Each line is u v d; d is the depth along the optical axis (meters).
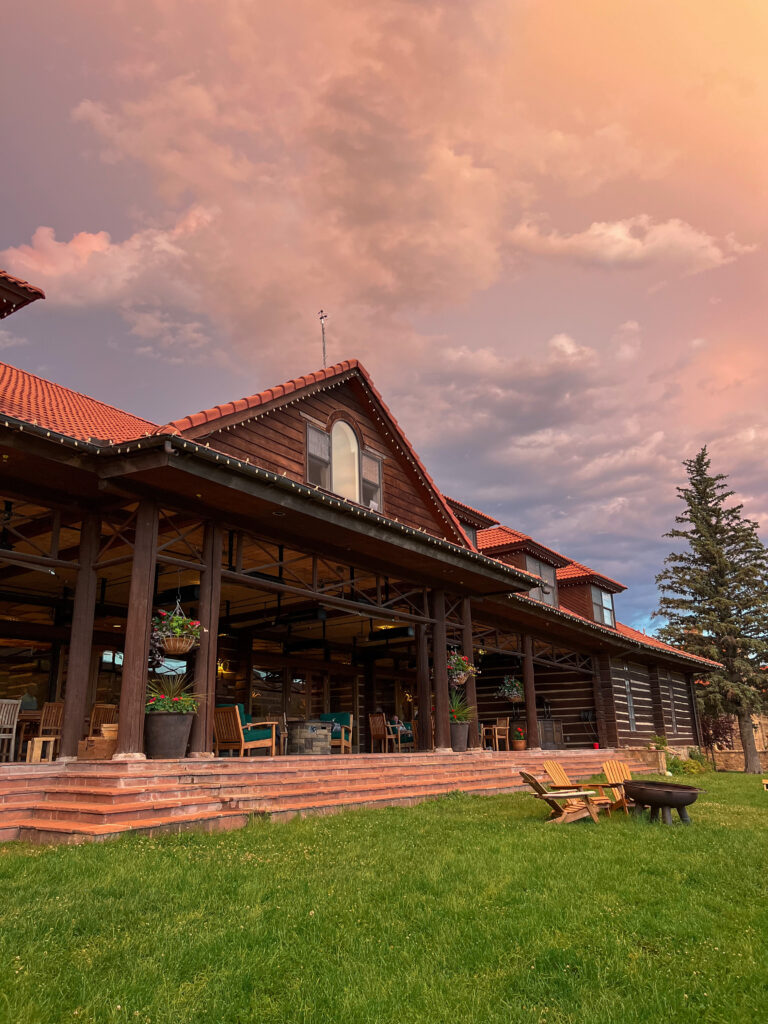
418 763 14.05
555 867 6.84
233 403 12.55
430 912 5.30
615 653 26.17
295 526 12.80
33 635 15.41
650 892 6.05
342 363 15.48
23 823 8.22
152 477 10.27
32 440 9.45
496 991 4.06
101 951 4.38
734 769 35.53
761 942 4.89
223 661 19.64
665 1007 3.89
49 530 13.12
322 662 22.39
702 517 37.59
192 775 9.63
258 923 4.93
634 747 25.73
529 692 21.33
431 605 17.06
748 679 34.28
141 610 10.17
